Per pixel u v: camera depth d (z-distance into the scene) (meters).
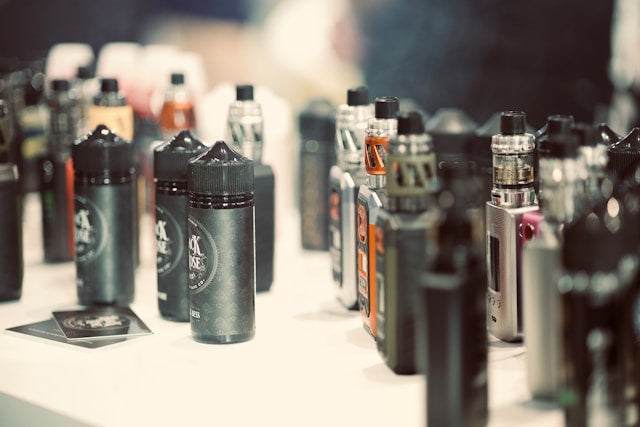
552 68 1.61
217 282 0.85
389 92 1.74
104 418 0.73
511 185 0.83
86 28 1.96
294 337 0.87
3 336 0.89
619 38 1.54
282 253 1.15
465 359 0.66
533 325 0.73
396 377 0.78
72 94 1.13
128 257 0.96
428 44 1.71
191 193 0.85
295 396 0.76
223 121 1.23
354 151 0.93
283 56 1.83
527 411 0.72
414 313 0.78
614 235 0.64
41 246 1.19
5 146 0.96
